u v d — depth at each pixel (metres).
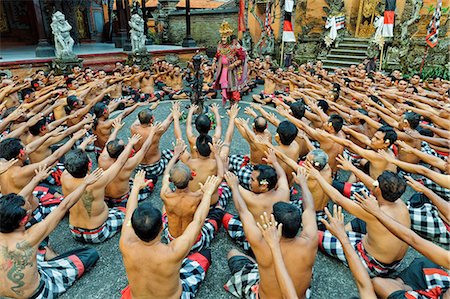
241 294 2.95
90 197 3.39
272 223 2.20
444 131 5.03
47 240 3.51
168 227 3.37
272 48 17.34
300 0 17.80
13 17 18.83
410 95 7.47
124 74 11.39
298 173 3.19
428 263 2.85
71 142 4.27
